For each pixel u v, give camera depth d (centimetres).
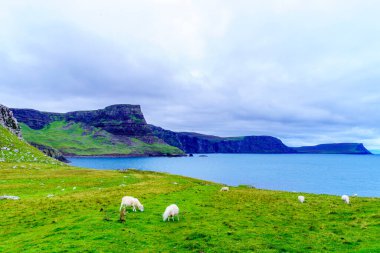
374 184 15025
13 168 9462
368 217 3234
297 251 2225
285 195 5319
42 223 3195
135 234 2614
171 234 2650
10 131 17100
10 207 4031
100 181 7312
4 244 2522
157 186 6225
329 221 3161
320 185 14550
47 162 12294
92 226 2844
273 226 2934
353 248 2241
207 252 2209
